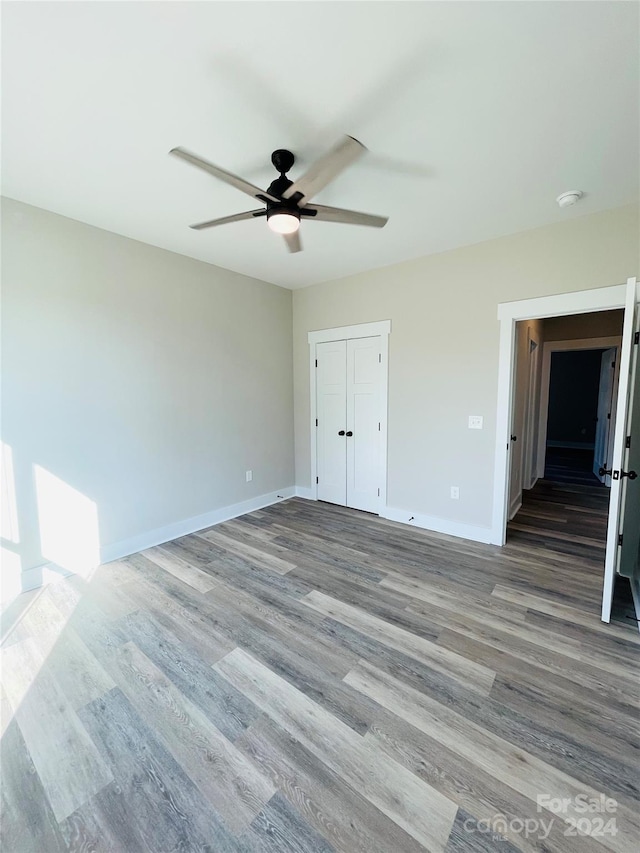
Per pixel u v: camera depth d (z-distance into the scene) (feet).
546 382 18.83
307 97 5.43
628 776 4.42
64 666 6.26
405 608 7.86
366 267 12.82
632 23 4.30
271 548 10.92
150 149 6.61
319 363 14.94
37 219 8.57
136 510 10.77
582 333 17.95
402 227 9.71
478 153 6.74
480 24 4.34
